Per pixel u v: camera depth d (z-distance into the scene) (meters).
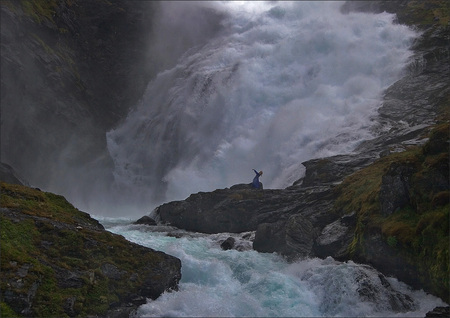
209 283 18.44
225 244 22.78
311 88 43.78
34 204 19.28
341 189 25.05
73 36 47.31
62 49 44.62
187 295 16.83
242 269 19.52
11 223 16.95
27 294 14.54
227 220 26.62
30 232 17.00
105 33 52.09
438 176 18.31
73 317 15.09
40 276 15.35
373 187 22.30
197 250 21.70
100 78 50.19
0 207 17.78
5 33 36.75
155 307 16.28
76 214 20.48
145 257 17.91
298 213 25.06
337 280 17.38
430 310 15.89
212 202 27.45
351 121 37.50
